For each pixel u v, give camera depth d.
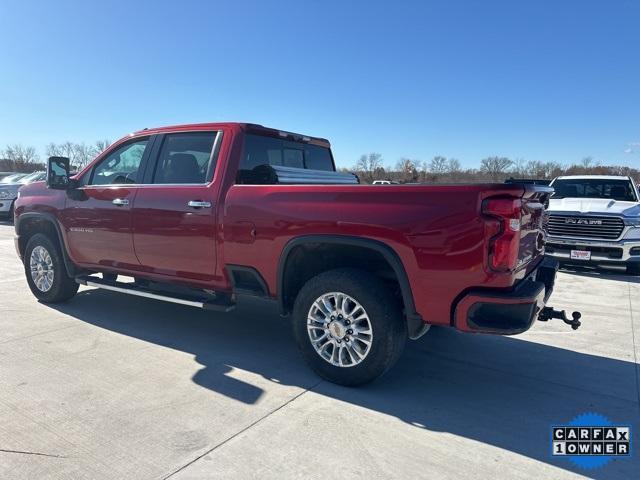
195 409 3.27
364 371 3.52
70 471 2.57
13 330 4.85
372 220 3.38
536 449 2.88
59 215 5.38
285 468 2.62
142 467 2.61
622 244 8.47
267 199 3.86
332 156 6.01
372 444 2.88
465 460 2.74
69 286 5.71
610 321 5.64
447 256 3.16
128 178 4.95
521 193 3.07
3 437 2.88
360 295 3.45
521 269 3.38
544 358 4.40
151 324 5.16
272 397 3.48
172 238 4.45
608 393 3.68
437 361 4.29
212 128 4.45
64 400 3.36
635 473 2.66
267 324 5.27
